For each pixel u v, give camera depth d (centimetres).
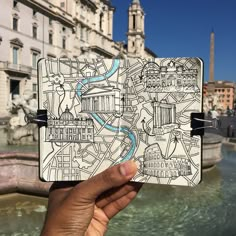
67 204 138
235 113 7212
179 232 511
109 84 144
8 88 3978
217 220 564
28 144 978
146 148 141
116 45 7600
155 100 141
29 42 4334
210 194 715
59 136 144
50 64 145
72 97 144
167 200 657
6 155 635
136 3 9050
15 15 4059
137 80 143
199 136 139
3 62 3888
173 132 140
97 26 6606
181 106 140
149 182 141
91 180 136
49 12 4675
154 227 532
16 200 632
